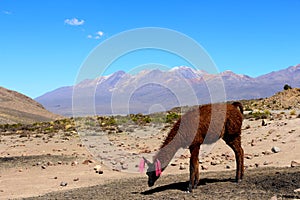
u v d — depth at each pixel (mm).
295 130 20719
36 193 12578
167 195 9789
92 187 12391
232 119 10570
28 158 20016
